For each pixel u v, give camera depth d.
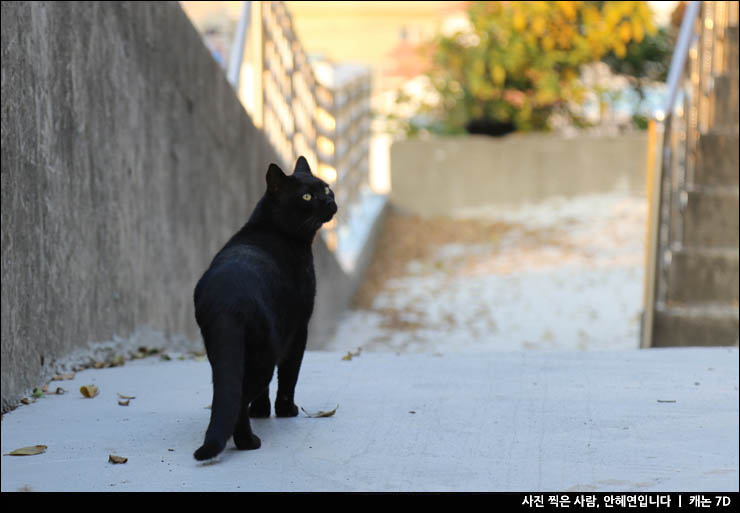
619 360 5.44
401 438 3.79
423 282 12.15
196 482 3.24
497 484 3.22
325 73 12.30
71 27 5.15
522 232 14.33
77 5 5.22
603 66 16.77
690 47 7.44
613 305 10.80
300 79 10.30
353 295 11.52
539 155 15.73
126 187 5.95
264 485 3.21
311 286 3.94
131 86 6.01
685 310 7.04
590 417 4.10
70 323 5.18
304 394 4.61
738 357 5.46
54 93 4.93
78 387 4.77
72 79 5.16
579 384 4.78
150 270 6.37
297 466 3.41
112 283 5.76
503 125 16.80
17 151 4.47
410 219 15.63
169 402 4.47
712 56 7.61
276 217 3.83
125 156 5.91
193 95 7.07
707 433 3.82
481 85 15.88
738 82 7.54
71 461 3.50
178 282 6.91
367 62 21.48
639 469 3.37
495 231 14.52
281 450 3.61
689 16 7.45
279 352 3.63
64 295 5.09
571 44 15.93
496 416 4.14
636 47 16.22
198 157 7.24
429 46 16.84
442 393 4.62
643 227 14.04
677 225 7.44
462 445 3.69
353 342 9.71
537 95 16.06
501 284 11.84
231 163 8.00
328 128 11.52
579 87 16.09
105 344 5.64
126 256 5.96
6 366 4.35
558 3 15.03
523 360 5.53
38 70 4.73
